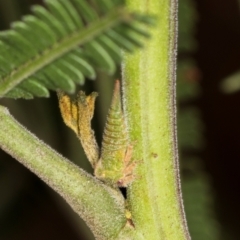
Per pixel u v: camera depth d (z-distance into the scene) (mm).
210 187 173
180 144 164
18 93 95
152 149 103
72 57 88
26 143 101
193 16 158
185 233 105
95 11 84
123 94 103
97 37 84
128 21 82
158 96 102
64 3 86
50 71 90
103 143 100
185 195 161
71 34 87
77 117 102
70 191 102
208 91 280
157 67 102
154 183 104
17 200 217
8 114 101
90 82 140
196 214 160
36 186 213
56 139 153
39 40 88
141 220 104
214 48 282
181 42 160
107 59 84
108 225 103
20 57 90
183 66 168
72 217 174
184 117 165
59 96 103
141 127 103
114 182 102
